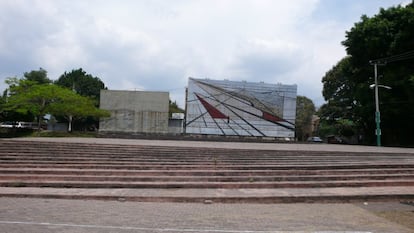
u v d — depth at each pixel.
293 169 13.80
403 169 13.49
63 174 13.09
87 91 70.38
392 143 37.72
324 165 13.93
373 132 40.22
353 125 48.84
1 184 11.81
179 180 12.51
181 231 6.76
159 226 7.13
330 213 8.62
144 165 14.20
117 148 18.02
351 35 37.47
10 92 40.62
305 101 71.31
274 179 12.55
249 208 9.23
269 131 47.03
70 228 6.82
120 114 47.09
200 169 14.09
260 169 13.91
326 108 55.00
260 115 47.03
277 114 47.28
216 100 46.75
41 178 12.53
